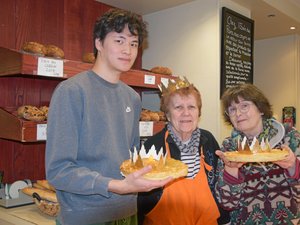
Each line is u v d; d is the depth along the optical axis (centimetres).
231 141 135
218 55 215
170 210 124
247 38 243
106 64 107
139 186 83
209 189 128
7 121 144
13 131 140
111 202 108
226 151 131
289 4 276
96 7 215
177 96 129
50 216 148
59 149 93
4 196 170
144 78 184
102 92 107
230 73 224
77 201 103
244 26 239
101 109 105
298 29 326
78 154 101
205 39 221
